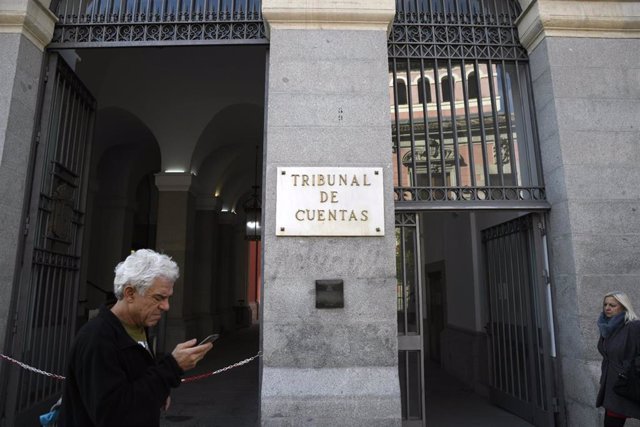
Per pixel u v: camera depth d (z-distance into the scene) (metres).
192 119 10.85
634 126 4.82
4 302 4.34
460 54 5.24
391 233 4.39
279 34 4.73
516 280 5.72
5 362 4.32
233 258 17.50
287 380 4.08
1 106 4.47
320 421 4.00
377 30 4.79
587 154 4.73
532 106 5.22
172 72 9.99
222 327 15.03
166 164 11.11
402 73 5.25
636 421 4.09
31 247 4.64
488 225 6.65
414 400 4.62
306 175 4.44
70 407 1.86
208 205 13.49
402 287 4.74
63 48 5.04
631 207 4.64
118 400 1.76
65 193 5.36
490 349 6.53
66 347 5.40
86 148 5.98
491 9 5.48
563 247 4.69
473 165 4.97
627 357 3.55
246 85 10.27
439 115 5.04
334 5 4.72
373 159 4.53
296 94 4.62
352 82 4.67
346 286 4.28
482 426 5.38
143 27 5.07
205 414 5.85
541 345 5.09
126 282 2.03
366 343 4.20
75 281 5.61
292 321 4.21
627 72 4.94
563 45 4.97
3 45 4.61
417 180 4.91
